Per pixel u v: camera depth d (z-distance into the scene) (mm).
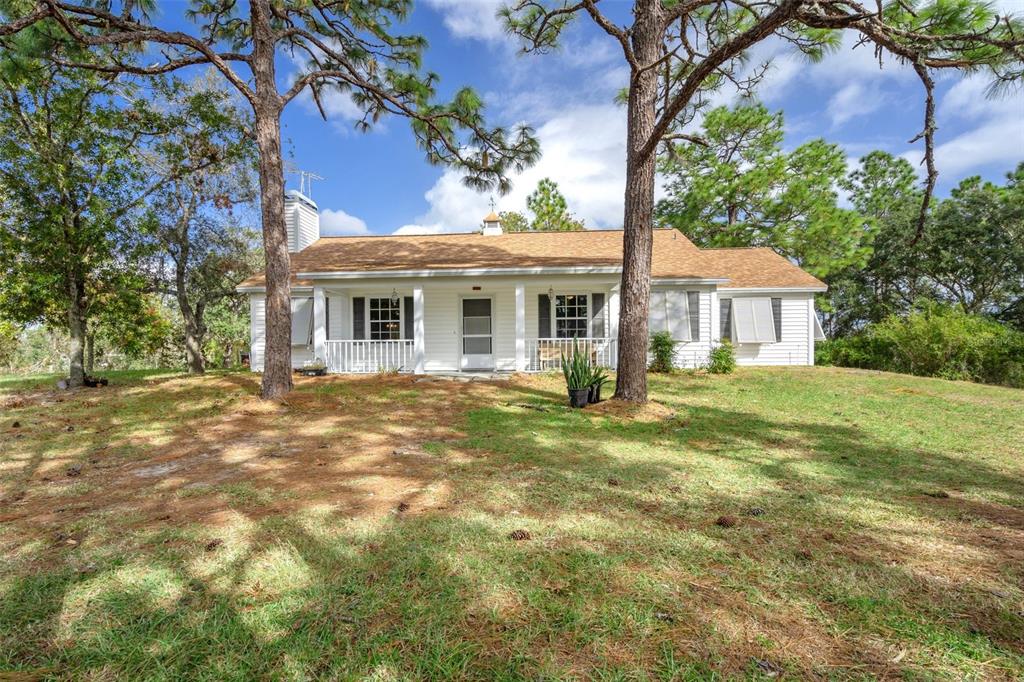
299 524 3096
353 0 9344
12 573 2484
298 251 15898
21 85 9156
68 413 7488
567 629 1960
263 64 8336
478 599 2186
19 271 9633
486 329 13367
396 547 2729
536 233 16125
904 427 6125
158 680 1707
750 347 14391
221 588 2316
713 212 22859
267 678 1710
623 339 7691
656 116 7707
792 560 2535
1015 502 3438
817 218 19500
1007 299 20078
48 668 1772
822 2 4883
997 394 8789
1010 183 19156
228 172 13766
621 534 2889
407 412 7266
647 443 5340
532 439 5543
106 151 9969
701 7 7855
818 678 1660
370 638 1917
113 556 2676
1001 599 2146
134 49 8391
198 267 15484
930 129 5238
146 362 24109
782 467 4391
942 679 1650
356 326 13375
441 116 10344
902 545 2721
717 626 1964
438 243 15094
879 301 23156
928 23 5223
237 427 6406
